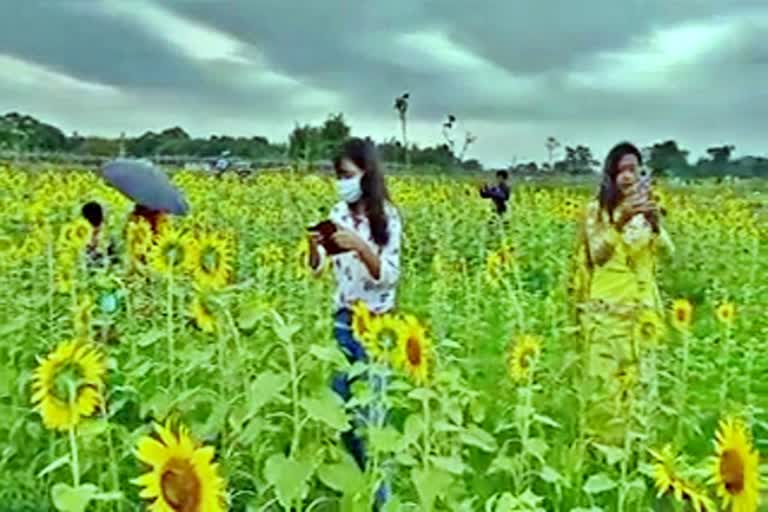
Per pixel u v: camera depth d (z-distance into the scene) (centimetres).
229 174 2052
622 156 611
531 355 493
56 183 1611
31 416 503
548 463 506
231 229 1344
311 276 653
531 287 1178
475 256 1359
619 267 605
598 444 498
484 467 508
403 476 450
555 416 570
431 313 816
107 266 755
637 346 583
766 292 1147
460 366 652
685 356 629
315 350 403
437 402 461
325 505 440
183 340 576
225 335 477
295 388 389
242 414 426
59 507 325
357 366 415
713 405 672
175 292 554
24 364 598
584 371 592
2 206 1284
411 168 2392
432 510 382
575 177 2742
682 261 1254
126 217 1011
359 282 521
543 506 488
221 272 507
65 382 365
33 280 733
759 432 642
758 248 1391
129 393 496
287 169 2328
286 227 1404
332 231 512
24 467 491
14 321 609
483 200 1611
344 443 455
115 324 642
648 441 492
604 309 601
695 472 338
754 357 739
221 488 296
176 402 460
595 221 618
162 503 290
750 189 2559
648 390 569
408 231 1336
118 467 455
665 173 2583
